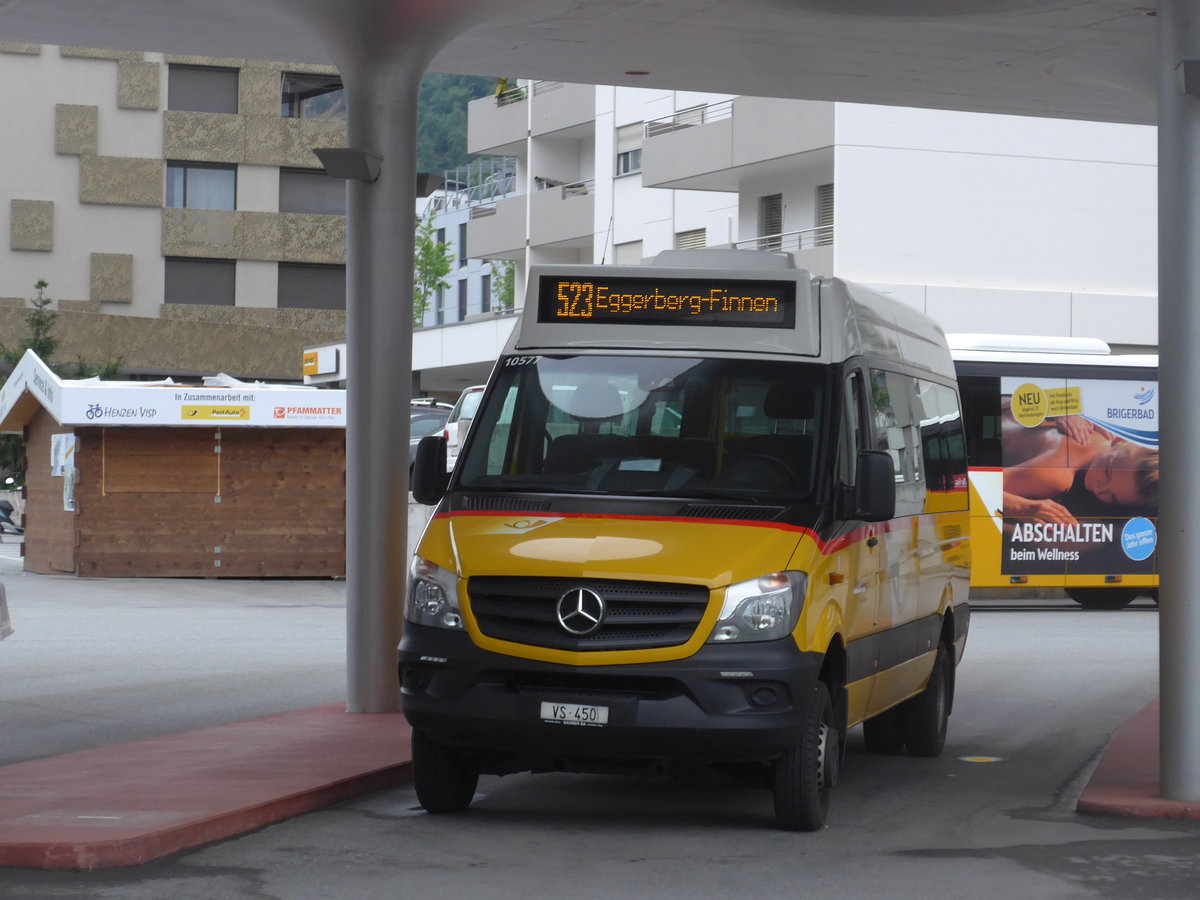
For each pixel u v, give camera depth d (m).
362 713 16.28
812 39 17.52
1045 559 32.44
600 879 9.52
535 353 12.52
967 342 32.75
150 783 11.99
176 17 17.12
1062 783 13.60
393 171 16.28
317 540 37.53
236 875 9.48
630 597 10.48
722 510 11.25
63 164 79.06
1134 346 49.28
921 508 14.38
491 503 11.51
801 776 10.91
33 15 17.14
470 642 10.70
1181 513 12.02
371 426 16.33
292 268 82.38
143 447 37.38
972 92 19.92
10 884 9.17
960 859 10.30
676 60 18.67
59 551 38.66
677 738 10.42
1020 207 48.28
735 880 9.56
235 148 80.88
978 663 23.25
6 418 40.25
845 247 46.88
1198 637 12.01
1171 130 12.11
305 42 18.12
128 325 79.25
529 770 11.47
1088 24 16.50
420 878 9.47
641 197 61.25
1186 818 11.80
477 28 17.20
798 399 11.95
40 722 16.17
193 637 24.86
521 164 73.44
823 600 10.99
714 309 12.38
